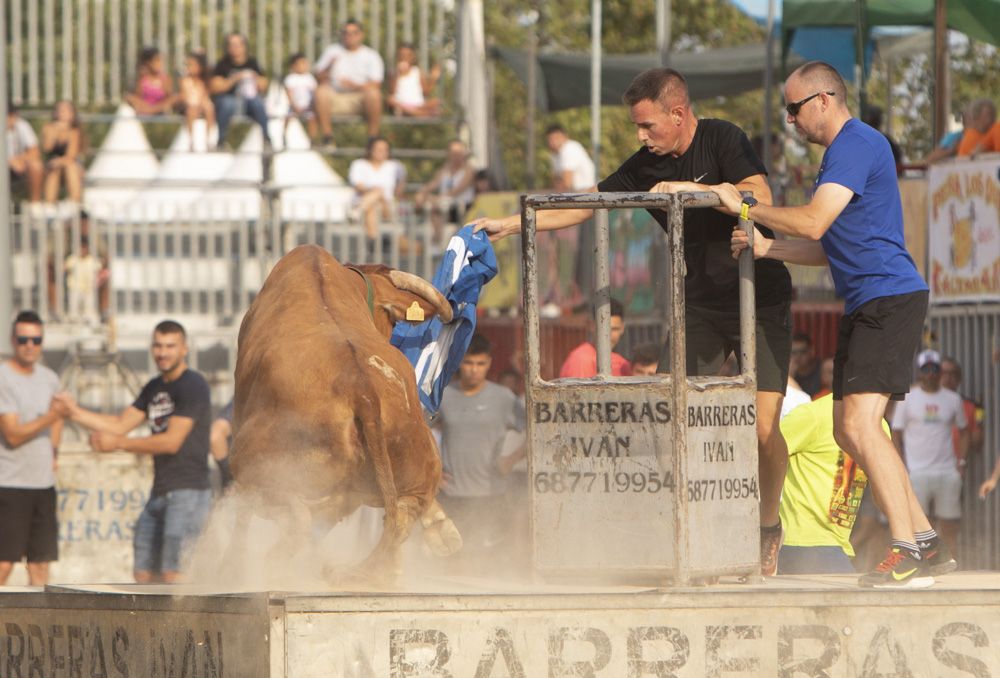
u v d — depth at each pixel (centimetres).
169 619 1293
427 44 4644
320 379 1369
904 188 3278
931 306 3191
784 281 1634
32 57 4394
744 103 6875
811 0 3319
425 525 1479
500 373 3597
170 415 2616
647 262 3162
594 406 1428
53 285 3747
